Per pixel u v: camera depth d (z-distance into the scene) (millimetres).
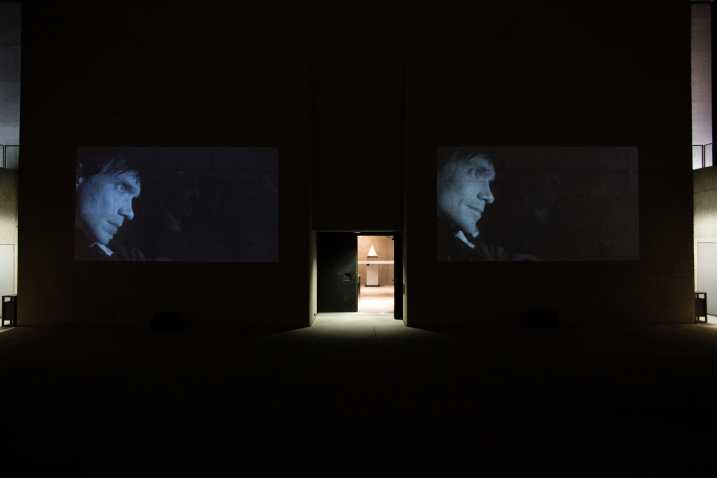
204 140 9977
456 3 9953
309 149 10000
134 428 4320
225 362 6832
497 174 9953
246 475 3416
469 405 4906
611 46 9945
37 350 7641
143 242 9914
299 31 9961
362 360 6922
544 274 9891
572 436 4094
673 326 9555
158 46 9938
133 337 8719
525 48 9969
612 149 9961
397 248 10750
